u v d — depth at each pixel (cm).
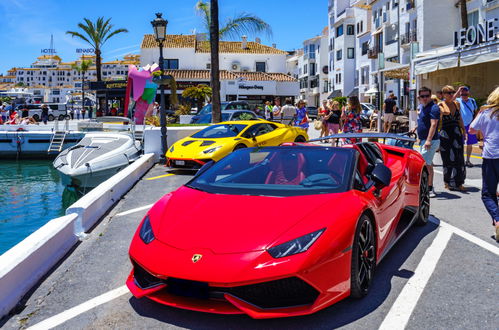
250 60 4747
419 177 511
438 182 834
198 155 1024
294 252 282
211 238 302
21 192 1277
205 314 318
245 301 280
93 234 561
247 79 4303
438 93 1068
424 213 538
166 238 315
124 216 653
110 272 416
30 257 395
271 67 4791
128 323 311
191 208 348
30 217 948
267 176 390
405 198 473
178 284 292
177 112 2872
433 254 436
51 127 2470
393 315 309
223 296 284
